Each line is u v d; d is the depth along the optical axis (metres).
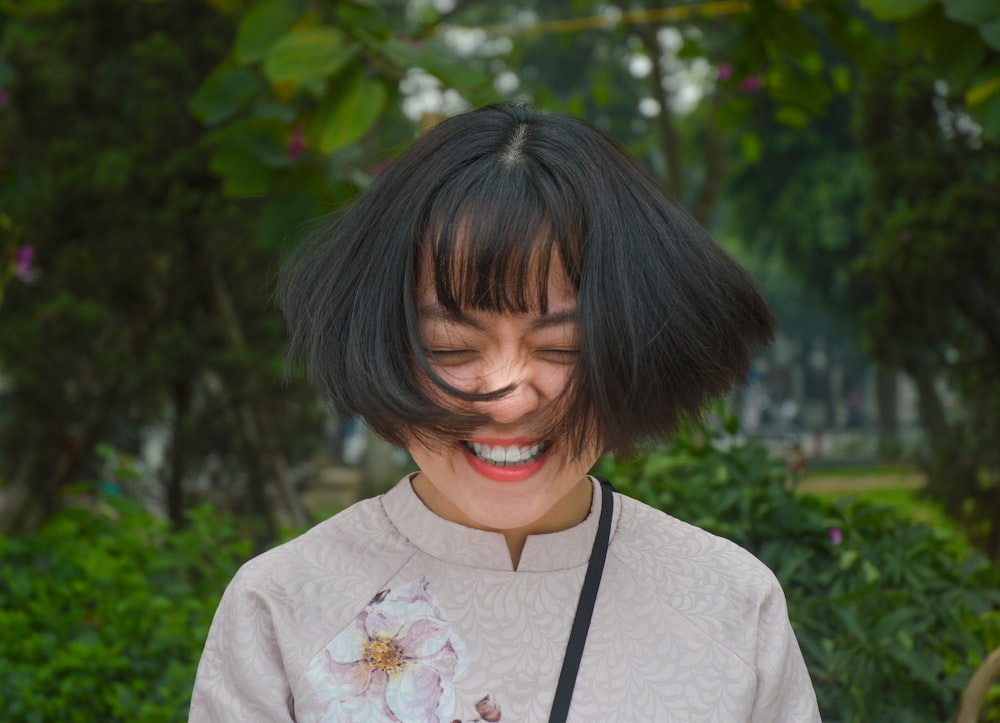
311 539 1.23
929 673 1.92
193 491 5.06
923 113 6.67
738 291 1.13
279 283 1.28
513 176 1.05
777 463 2.41
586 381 1.02
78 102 4.87
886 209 6.98
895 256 6.66
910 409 32.94
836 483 14.62
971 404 6.56
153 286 4.88
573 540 1.18
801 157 19.06
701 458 2.43
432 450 1.08
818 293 20.17
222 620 1.19
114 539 3.38
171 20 4.81
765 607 1.21
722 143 8.38
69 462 4.57
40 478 4.74
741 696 1.14
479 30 4.48
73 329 4.73
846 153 18.86
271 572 1.19
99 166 4.64
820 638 2.00
